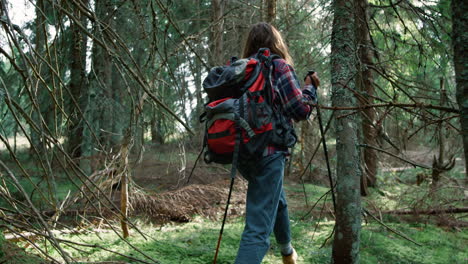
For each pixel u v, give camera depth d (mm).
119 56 2307
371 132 6363
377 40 5875
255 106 2061
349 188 2803
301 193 7797
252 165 2160
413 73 5207
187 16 10414
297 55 7648
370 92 5383
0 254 2006
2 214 2236
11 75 4695
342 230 2816
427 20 3594
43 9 2354
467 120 1460
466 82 1451
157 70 3531
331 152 8703
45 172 1916
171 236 4004
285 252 2641
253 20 8695
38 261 2160
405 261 3715
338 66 2895
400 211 5785
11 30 1642
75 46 2865
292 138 2230
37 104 1701
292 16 6250
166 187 6543
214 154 2193
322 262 3439
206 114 2281
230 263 3156
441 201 5922
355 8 3303
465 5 1442
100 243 3459
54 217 2680
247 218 2188
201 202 5367
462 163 12273
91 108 7078
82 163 6770
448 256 3947
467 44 1442
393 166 9508
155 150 6766
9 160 5723
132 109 3084
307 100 2234
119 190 5969
